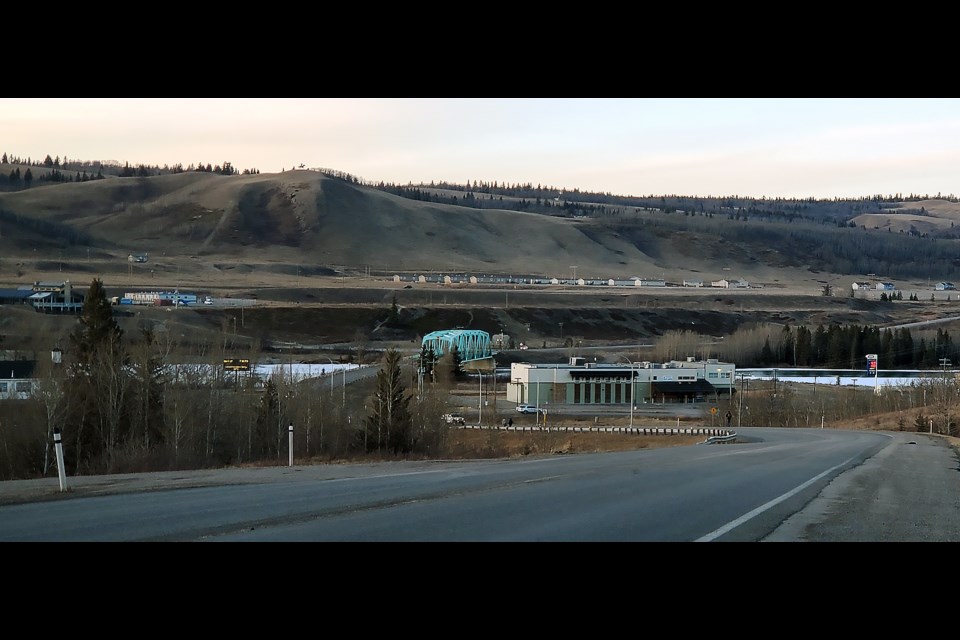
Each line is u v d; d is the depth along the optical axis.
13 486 56.50
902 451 114.75
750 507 47.62
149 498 48.16
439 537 36.22
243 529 37.44
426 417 170.00
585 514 43.38
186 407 143.12
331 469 74.19
